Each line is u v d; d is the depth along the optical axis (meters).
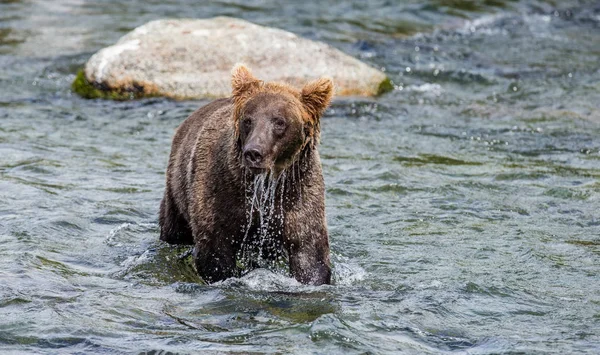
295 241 10.62
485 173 16.08
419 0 32.09
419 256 12.24
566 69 24.33
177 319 9.98
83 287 10.84
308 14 29.88
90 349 9.11
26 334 9.38
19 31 26.67
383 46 26.47
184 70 20.75
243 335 9.54
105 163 16.09
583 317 10.27
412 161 16.73
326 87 10.41
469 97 21.72
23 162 15.73
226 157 10.44
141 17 28.81
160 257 12.07
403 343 9.47
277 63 21.02
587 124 19.45
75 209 13.63
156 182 15.22
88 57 24.14
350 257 12.20
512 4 33.00
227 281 10.70
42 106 19.75
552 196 14.86
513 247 12.59
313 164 10.55
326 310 10.29
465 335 9.73
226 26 21.80
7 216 13.05
